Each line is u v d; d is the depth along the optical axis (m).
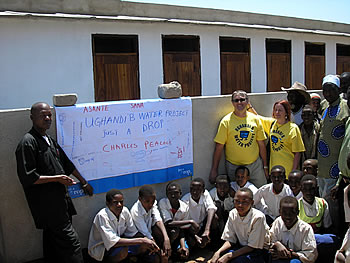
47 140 3.35
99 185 3.95
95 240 3.68
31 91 7.32
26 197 3.30
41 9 7.43
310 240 3.52
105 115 3.93
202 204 4.20
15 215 3.58
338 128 4.21
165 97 4.38
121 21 8.14
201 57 9.59
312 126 4.95
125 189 4.13
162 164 4.37
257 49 10.72
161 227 3.83
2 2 7.07
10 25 7.00
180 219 4.09
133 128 4.12
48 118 3.29
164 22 8.74
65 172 3.62
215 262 3.64
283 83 11.60
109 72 8.30
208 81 9.82
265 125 4.99
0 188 3.50
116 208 3.60
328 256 3.68
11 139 3.52
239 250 3.65
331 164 4.30
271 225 4.02
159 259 3.66
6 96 7.10
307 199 3.97
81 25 7.70
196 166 4.70
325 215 4.00
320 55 12.66
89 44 7.85
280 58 11.43
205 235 3.90
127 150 4.10
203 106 4.67
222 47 10.23
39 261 3.67
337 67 13.41
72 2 7.74
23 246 3.63
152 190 3.80
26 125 3.57
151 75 8.78
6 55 7.02
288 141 4.71
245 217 3.68
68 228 3.37
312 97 5.68
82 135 3.82
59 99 3.69
